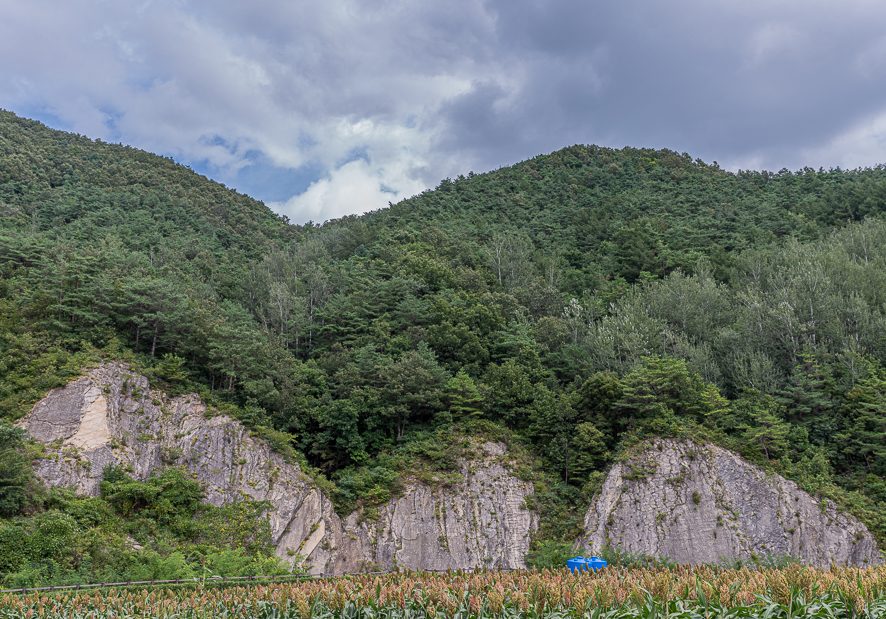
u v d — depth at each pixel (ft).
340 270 238.68
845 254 185.68
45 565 71.41
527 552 117.70
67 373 115.65
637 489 119.34
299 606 37.32
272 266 241.76
